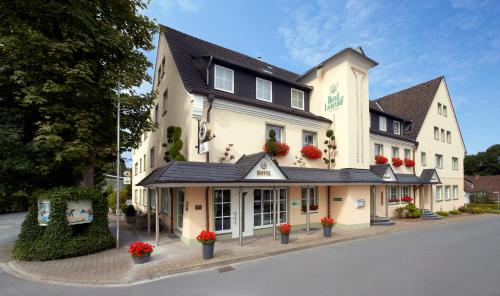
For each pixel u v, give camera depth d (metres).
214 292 5.96
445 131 25.70
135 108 11.06
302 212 13.88
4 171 8.39
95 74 9.73
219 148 11.66
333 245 10.75
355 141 15.16
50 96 8.73
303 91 16.23
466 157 61.47
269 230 12.57
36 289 6.23
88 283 6.59
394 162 19.77
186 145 11.73
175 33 15.66
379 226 15.50
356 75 15.66
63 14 8.89
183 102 12.48
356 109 15.44
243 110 12.47
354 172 14.59
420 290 5.98
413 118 23.86
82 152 8.72
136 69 10.91
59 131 8.62
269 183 10.84
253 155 11.41
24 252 8.14
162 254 8.89
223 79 12.96
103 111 9.77
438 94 25.36
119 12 10.75
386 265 7.90
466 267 7.70
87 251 8.88
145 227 14.55
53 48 8.27
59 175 9.90
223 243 10.48
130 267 7.59
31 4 8.45
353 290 5.98
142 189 22.41
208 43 17.23
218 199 11.16
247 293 5.88
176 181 9.11
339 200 14.66
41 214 8.60
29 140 9.11
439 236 12.86
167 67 15.72
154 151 18.64
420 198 21.86
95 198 9.48
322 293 5.83
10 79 8.34
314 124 15.05
